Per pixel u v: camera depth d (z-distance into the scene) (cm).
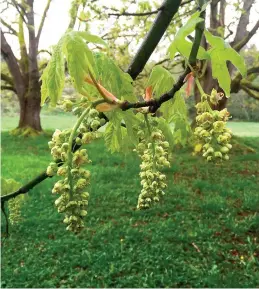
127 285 395
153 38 106
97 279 406
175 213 588
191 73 87
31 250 471
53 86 81
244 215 588
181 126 121
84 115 80
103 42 82
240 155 1080
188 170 877
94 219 570
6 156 1073
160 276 405
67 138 79
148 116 100
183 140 122
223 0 909
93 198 658
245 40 1016
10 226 524
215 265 418
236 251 464
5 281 402
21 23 1479
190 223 549
